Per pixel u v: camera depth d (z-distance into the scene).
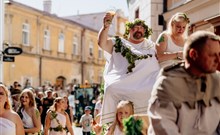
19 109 6.98
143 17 14.38
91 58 46.59
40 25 36.97
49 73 38.56
